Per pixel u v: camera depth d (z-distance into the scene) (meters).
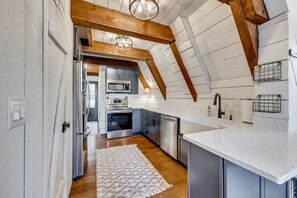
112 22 2.00
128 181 2.02
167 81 3.96
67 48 1.56
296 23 1.31
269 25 1.39
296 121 1.33
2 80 0.48
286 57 1.28
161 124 3.15
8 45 0.51
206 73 2.53
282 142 1.02
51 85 1.07
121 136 4.18
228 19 1.73
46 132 0.87
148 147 3.35
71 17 1.79
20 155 0.60
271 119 1.41
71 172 1.93
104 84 4.47
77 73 2.12
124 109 4.23
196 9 1.94
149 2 1.50
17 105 0.56
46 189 0.89
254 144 0.98
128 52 3.54
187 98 3.29
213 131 1.35
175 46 2.55
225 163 0.85
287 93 1.28
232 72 2.16
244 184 0.89
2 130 0.48
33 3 0.69
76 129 2.10
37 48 0.75
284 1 1.23
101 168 2.38
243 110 1.86
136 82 4.79
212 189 0.95
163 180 2.04
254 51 1.48
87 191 1.83
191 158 1.16
